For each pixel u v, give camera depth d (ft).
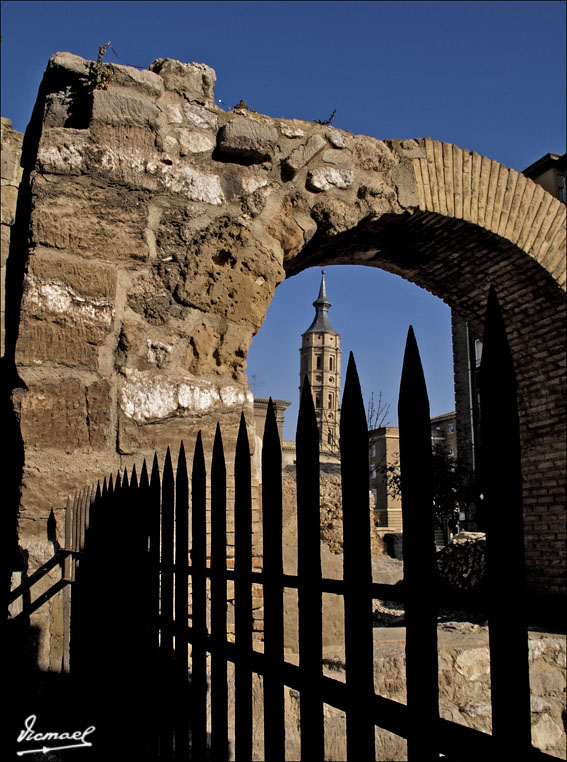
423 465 3.04
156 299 13.42
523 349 21.66
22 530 11.21
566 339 20.08
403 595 3.09
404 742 12.30
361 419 3.45
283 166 15.40
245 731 4.37
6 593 10.57
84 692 8.72
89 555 9.01
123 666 7.23
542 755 2.43
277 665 4.08
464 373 59.06
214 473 5.03
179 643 5.57
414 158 17.26
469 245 19.15
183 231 13.96
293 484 31.81
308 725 3.71
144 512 6.75
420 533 3.02
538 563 21.47
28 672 9.94
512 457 2.64
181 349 13.52
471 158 18.15
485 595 2.68
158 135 13.96
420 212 17.17
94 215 13.09
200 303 13.87
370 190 16.39
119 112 13.56
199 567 5.30
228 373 14.02
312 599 3.76
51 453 11.74
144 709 6.50
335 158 16.14
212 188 14.46
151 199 13.73
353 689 3.35
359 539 3.39
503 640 2.57
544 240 18.95
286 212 15.35
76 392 12.20
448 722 2.85
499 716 2.56
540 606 2.47
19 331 12.04
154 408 12.78
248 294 14.48
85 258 12.88
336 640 15.25
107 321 12.80
